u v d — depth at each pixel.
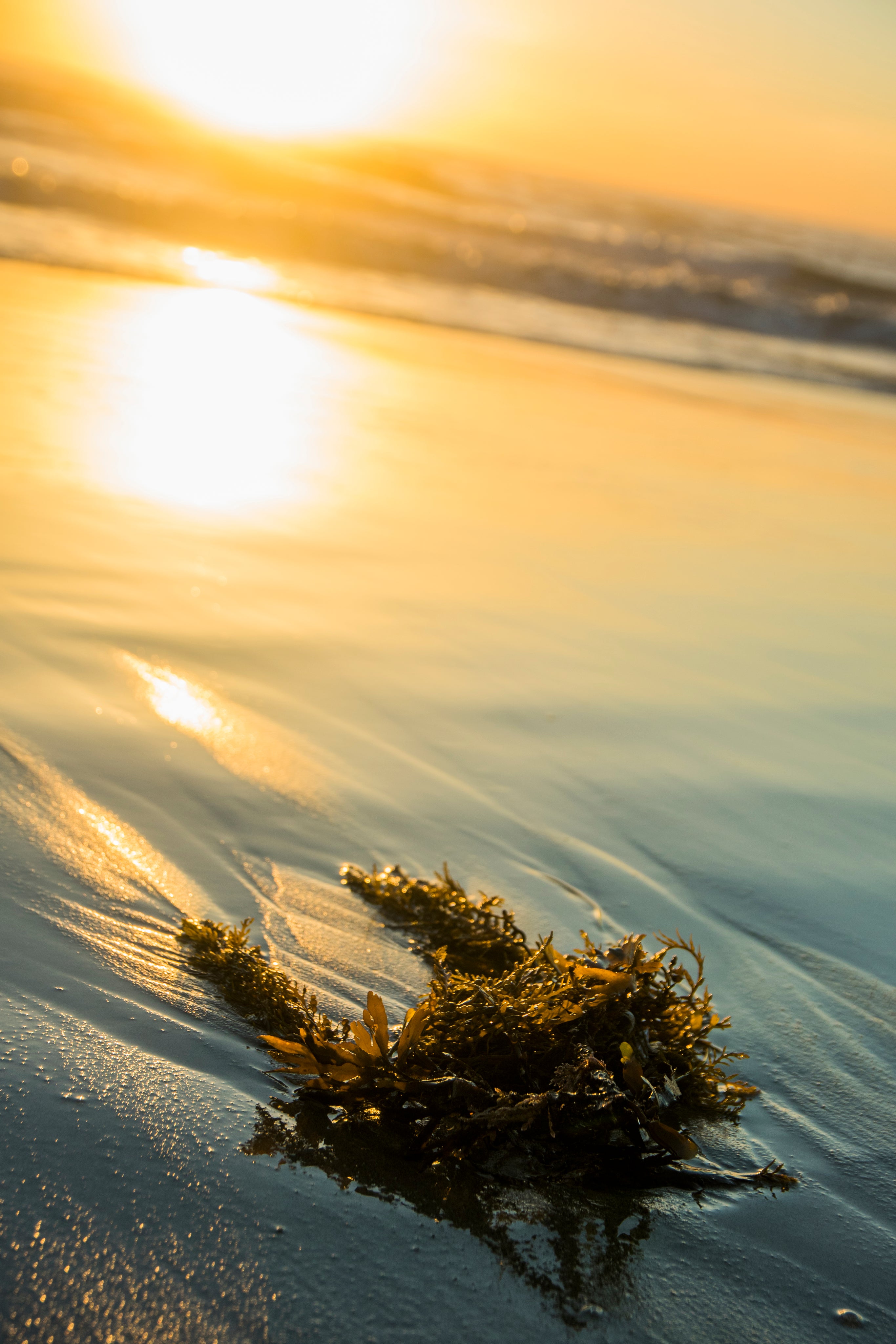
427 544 6.99
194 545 6.18
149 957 2.66
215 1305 1.73
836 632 6.45
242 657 4.71
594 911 3.22
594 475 9.88
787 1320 1.87
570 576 6.80
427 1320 1.76
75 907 2.82
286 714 4.24
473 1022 2.29
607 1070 2.21
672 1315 1.84
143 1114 2.11
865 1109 2.48
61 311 12.93
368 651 5.03
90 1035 2.33
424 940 2.93
